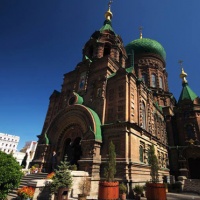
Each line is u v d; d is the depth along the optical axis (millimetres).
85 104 26297
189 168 31906
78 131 23672
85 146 20375
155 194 11453
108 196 11797
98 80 26672
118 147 19469
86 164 19078
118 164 18328
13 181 11250
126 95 22469
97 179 18359
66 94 31125
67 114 25516
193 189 24109
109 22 39750
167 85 50031
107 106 23734
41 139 28516
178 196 19531
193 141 32781
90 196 16484
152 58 49531
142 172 20344
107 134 21000
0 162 10875
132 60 31422
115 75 25234
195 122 34469
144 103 27578
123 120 20875
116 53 33094
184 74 42281
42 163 24031
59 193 13359
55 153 23438
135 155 19938
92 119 21688
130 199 16391
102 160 19719
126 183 17062
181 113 36719
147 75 46938
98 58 30438
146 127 26094
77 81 30719
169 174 31328
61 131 25531
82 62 31641
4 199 11695
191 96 38031
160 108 37906
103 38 34438
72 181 14812
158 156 28156
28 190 13219
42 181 14336
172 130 36781
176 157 33250
